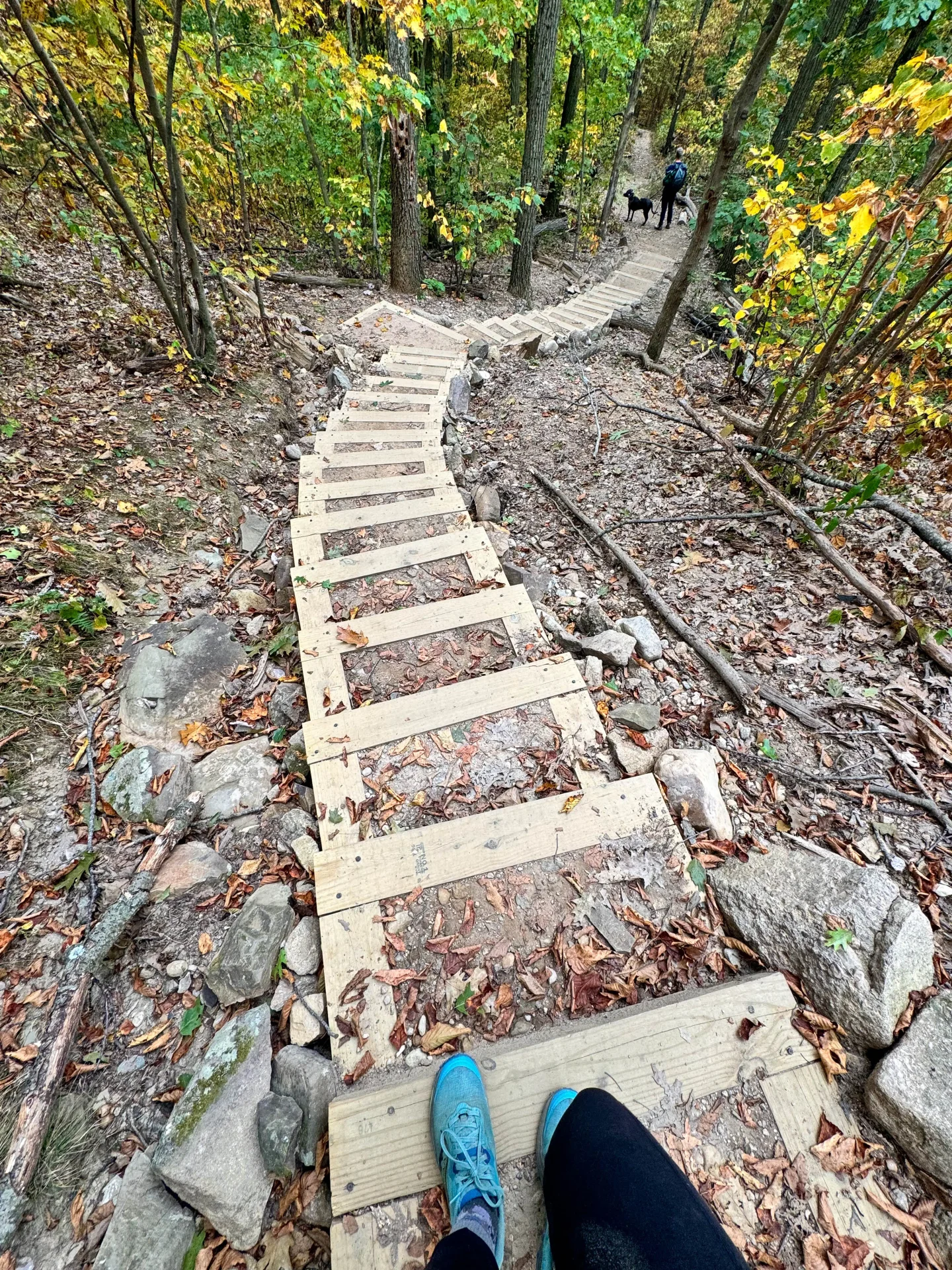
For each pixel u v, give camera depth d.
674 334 10.46
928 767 2.52
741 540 4.06
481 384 7.56
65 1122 1.67
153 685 2.77
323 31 7.00
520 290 11.27
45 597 2.99
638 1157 1.43
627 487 4.94
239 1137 1.61
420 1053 1.82
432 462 5.09
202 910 2.17
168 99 3.86
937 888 2.11
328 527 4.16
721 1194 1.57
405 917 2.09
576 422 6.29
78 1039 1.83
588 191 14.82
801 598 3.47
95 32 3.78
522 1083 1.74
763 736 2.71
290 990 1.96
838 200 3.10
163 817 2.37
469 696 2.82
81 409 4.44
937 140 2.73
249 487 4.77
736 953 2.06
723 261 11.60
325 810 2.40
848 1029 1.80
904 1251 1.48
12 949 1.96
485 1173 1.51
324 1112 1.71
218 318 6.52
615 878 2.19
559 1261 1.35
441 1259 1.28
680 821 2.36
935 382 3.48
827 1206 1.55
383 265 10.94
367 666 3.06
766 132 9.48
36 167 4.67
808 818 2.37
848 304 3.52
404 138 8.58
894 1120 1.62
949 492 4.24
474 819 2.33
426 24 6.12
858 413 4.09
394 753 2.61
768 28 5.05
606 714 2.81
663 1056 1.78
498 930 2.06
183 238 4.62
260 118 7.77
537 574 3.90
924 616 3.19
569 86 13.48
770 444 4.71
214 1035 1.86
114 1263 1.43
